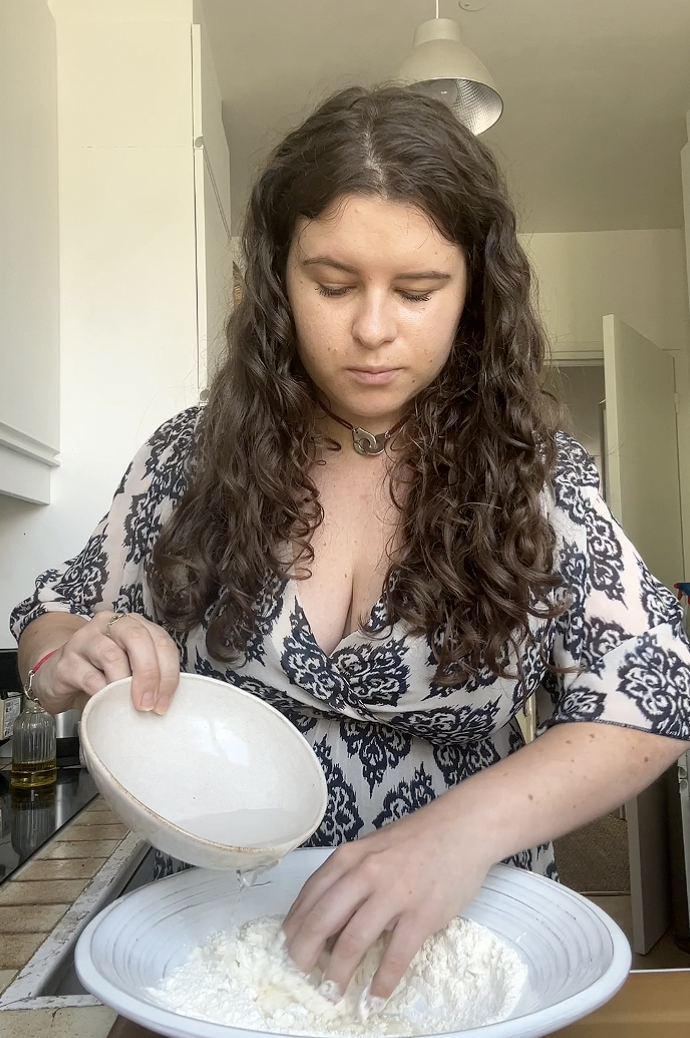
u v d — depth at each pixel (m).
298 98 2.68
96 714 0.55
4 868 0.94
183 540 0.75
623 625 0.68
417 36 2.02
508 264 0.69
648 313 3.74
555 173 3.22
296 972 0.49
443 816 0.54
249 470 0.74
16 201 1.62
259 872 0.55
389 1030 0.49
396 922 0.50
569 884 3.02
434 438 0.72
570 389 4.45
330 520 0.75
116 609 0.83
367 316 0.60
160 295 1.96
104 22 2.00
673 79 2.64
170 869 0.78
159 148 1.99
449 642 0.67
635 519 3.04
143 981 0.48
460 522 0.69
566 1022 0.38
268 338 0.73
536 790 0.56
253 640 0.72
